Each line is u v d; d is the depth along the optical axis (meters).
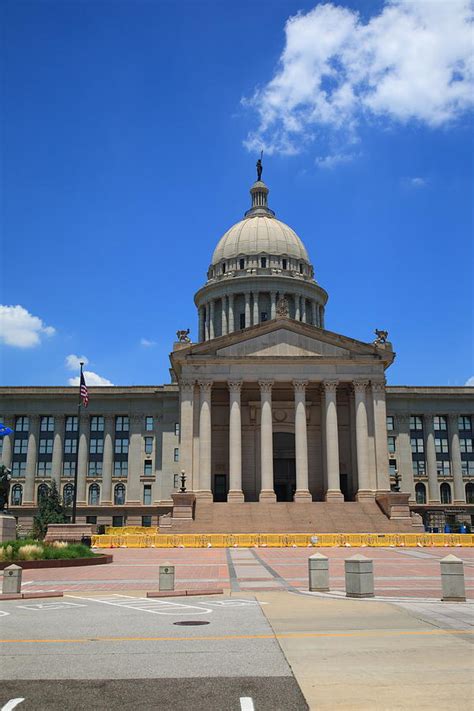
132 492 91.69
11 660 12.83
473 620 16.97
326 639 14.54
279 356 75.75
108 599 22.69
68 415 95.50
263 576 30.36
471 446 96.62
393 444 95.12
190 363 75.75
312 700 10.13
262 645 13.98
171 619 17.69
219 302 105.75
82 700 10.23
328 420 75.19
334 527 62.50
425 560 39.84
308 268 109.69
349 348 77.19
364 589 21.94
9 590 23.41
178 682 11.17
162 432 93.12
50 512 75.88
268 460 73.38
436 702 10.01
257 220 111.12
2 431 47.31
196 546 52.81
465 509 92.38
